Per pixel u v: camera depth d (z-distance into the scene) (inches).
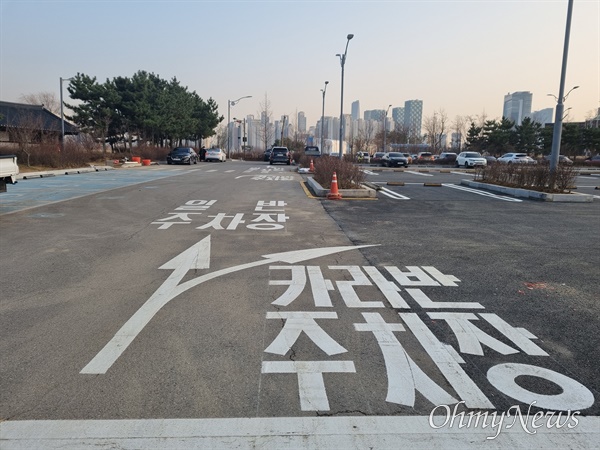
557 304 208.7
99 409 124.0
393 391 134.0
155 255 292.2
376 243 336.5
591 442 114.0
